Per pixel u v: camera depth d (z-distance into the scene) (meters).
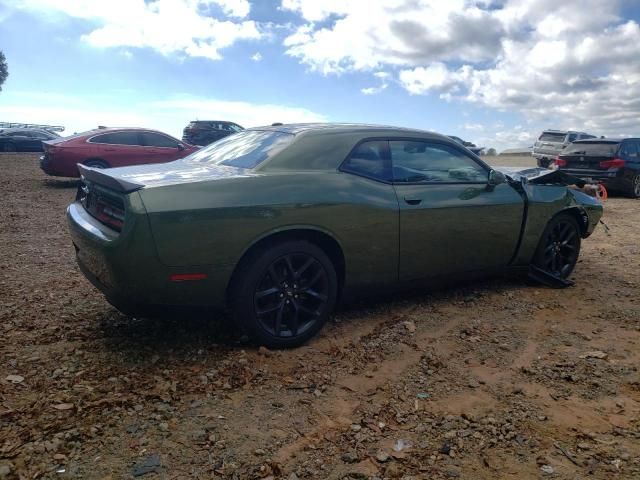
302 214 3.45
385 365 3.40
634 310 4.53
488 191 4.57
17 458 2.29
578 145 13.55
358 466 2.36
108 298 3.31
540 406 2.93
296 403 2.89
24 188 12.50
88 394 2.85
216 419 2.70
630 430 2.71
